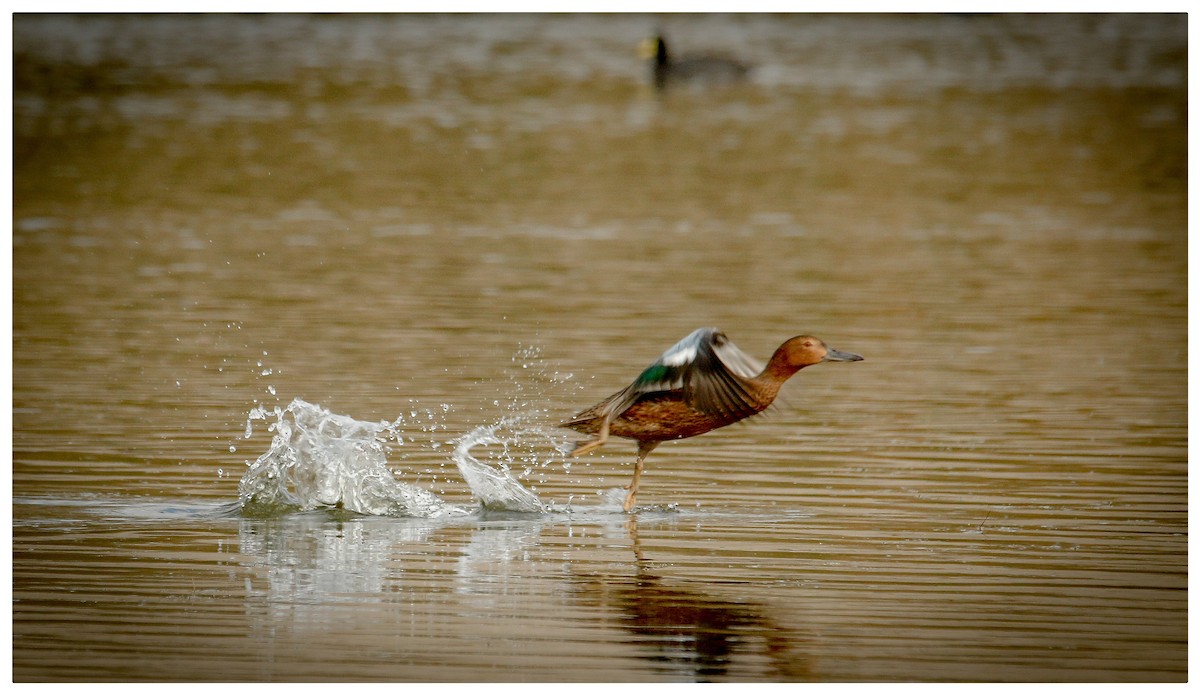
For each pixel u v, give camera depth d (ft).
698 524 59.21
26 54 272.72
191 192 161.48
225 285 114.32
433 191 164.14
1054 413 78.48
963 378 86.84
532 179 172.86
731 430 75.41
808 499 62.85
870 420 77.10
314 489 61.72
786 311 105.60
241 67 270.87
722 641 46.26
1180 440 72.79
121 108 222.28
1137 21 345.92
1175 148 198.29
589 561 54.24
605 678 43.42
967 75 273.33
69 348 92.48
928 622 47.93
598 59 294.05
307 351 91.91
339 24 338.54
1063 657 45.16
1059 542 56.54
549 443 72.08
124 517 59.26
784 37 328.08
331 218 147.23
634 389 56.80
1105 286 115.96
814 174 178.09
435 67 278.05
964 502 62.18
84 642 45.88
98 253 127.54
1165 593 50.62
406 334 97.19
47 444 70.23
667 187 168.35
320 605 49.24
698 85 260.62
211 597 50.01
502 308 106.01
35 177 169.07
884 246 134.10
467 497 63.10
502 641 46.14
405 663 44.39
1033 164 185.88
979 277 119.75
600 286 114.42
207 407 78.18
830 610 49.03
